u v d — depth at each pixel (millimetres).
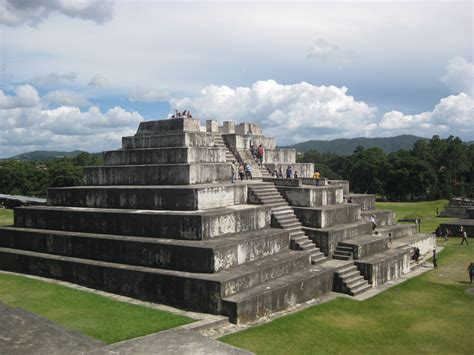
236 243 18297
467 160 94375
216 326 15250
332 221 24438
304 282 18828
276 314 17094
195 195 20125
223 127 32125
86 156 110500
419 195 89875
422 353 14062
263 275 18062
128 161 25000
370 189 89625
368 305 18734
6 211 53594
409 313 17812
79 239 21453
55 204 25750
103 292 19062
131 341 8961
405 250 25156
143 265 18984
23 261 22969
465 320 17094
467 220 43531
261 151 30516
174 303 17047
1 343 9945
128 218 20672
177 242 18391
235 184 23000
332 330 15758
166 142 24516
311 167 34125
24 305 17203
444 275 24453
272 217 22984
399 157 89688
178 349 8523
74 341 10125
